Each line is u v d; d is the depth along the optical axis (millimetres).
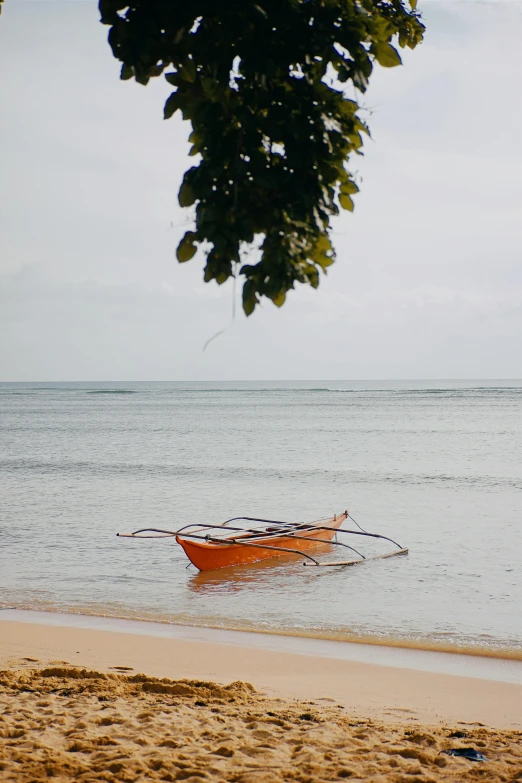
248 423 71125
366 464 36875
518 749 5977
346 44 2801
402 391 195250
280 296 2723
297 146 2709
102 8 2814
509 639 11195
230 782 4938
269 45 2734
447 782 5059
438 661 10062
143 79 2951
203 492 28000
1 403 140875
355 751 5738
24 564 16562
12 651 9898
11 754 5320
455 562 16797
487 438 51500
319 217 2721
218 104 2754
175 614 12648
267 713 6957
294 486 29562
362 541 19422
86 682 7863
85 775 4961
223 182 2736
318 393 191500
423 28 3473
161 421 76750
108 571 15984
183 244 2770
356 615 12648
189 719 6504
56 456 42125
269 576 15703
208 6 2744
